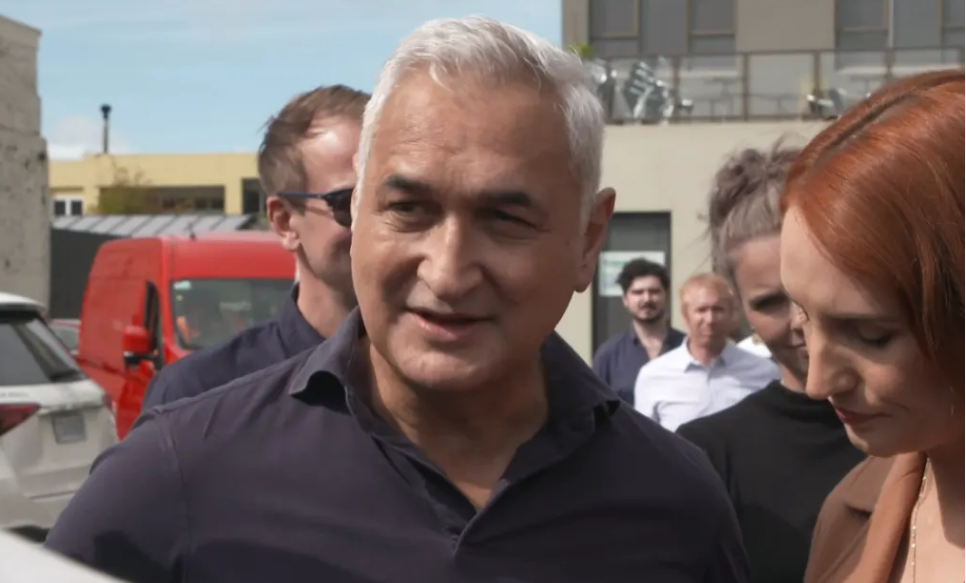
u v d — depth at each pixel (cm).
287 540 165
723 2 1342
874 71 1139
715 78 1166
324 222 271
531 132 157
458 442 176
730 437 252
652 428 195
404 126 158
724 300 456
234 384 181
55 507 532
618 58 1182
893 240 132
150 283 823
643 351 678
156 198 4331
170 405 179
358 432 171
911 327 135
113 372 842
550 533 174
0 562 97
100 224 2680
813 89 1147
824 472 243
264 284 833
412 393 174
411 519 167
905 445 144
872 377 140
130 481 167
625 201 1152
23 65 1337
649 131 1145
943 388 138
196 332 796
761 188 241
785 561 239
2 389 530
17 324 568
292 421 174
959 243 130
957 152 132
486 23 162
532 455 174
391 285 163
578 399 181
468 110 156
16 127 1328
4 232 1312
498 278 160
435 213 159
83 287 1761
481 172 155
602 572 176
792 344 243
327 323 276
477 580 167
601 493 179
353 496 167
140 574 165
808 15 1305
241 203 4447
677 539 184
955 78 141
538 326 165
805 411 246
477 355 162
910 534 160
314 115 279
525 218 159
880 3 1291
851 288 137
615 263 1158
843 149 140
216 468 168
